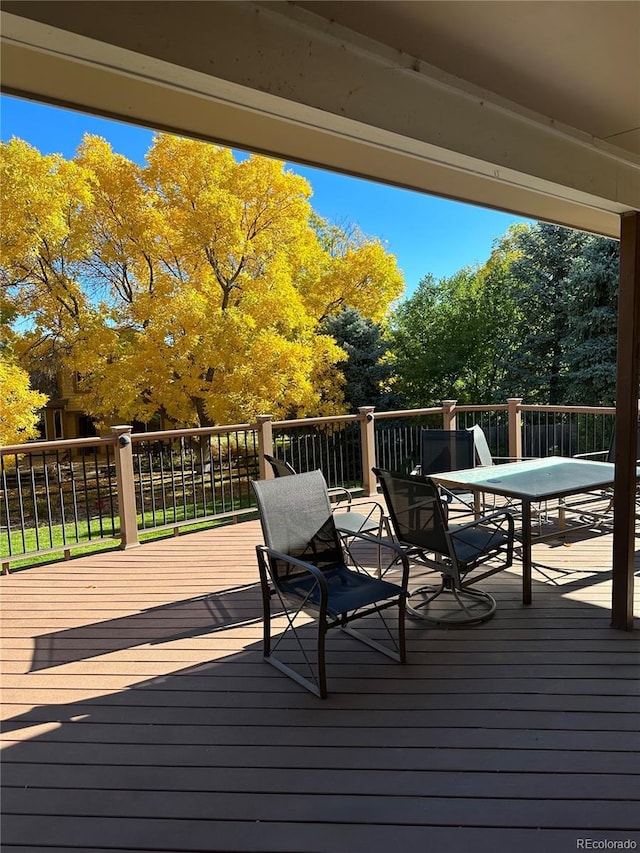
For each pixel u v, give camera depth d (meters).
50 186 10.24
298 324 11.81
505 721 2.28
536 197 3.33
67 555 4.70
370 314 14.46
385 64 1.95
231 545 5.00
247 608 3.58
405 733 2.24
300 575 3.05
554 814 1.78
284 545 3.02
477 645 2.95
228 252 11.02
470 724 2.27
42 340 11.87
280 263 11.58
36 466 11.78
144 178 10.77
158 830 1.79
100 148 11.09
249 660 2.90
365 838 1.72
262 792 1.94
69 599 3.82
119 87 1.82
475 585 3.79
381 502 6.08
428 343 16.17
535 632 3.07
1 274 11.23
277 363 10.87
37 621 3.47
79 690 2.66
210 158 10.53
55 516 9.71
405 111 2.02
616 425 3.03
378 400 15.48
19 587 4.08
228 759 2.13
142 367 10.67
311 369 12.25
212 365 10.46
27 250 10.48
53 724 2.40
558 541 4.69
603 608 3.35
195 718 2.41
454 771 2.00
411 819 1.79
